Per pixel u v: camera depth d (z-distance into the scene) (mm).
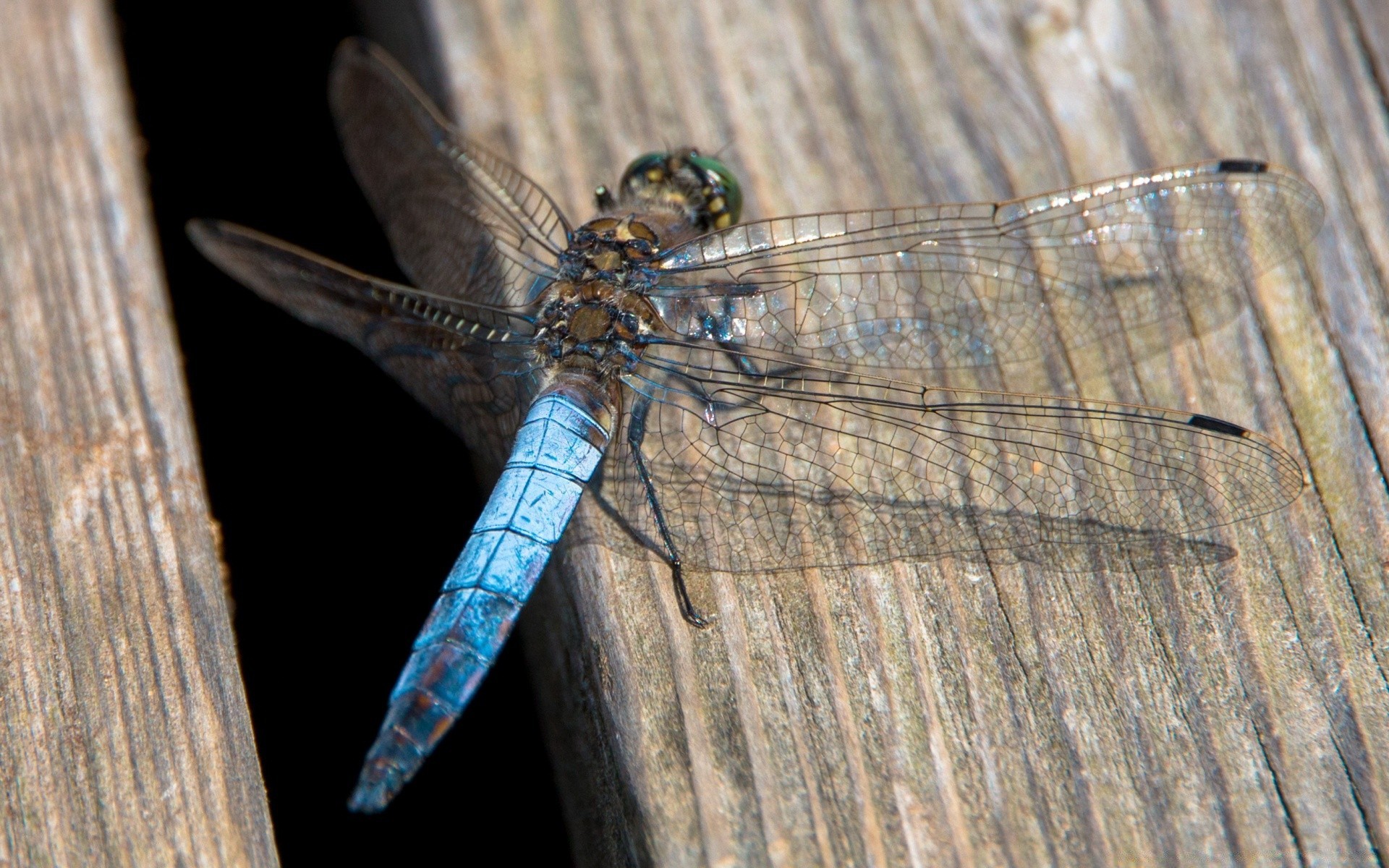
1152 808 563
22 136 588
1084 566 570
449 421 583
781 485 575
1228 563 569
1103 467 572
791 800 564
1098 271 580
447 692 568
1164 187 579
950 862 562
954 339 580
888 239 581
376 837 583
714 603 570
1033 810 563
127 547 574
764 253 583
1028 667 567
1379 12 591
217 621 571
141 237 585
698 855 562
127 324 582
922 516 572
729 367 581
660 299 584
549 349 583
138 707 569
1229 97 589
